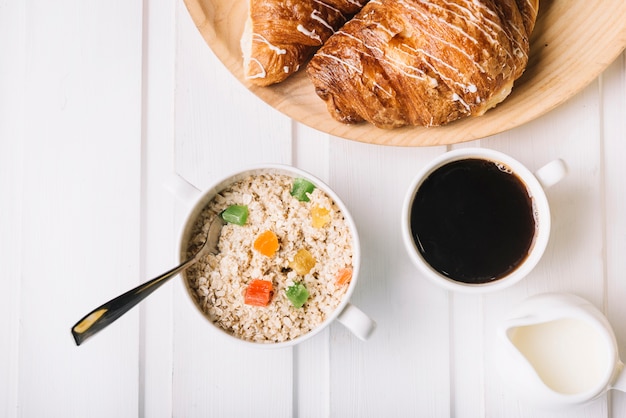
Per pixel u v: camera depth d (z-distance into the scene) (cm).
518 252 57
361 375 62
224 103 63
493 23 55
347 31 57
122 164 64
